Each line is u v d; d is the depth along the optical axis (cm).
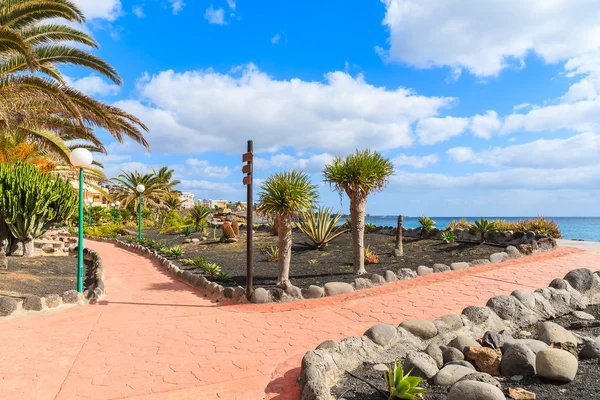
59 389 364
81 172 761
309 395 303
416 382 293
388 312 593
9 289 721
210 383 373
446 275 820
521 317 492
